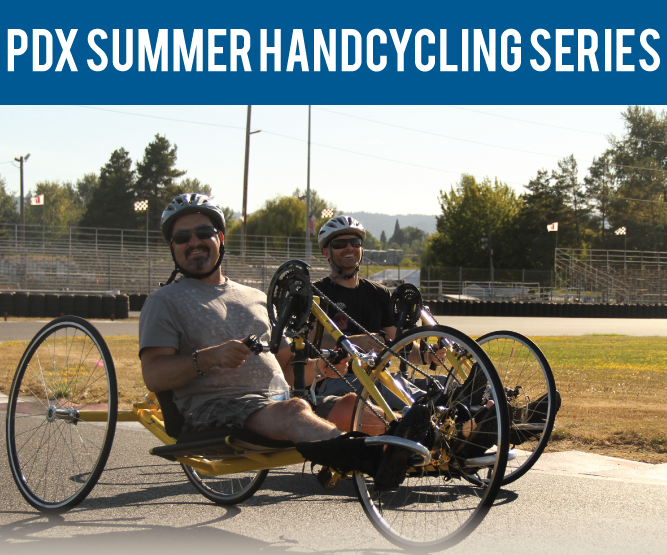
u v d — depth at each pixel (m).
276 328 3.20
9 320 24.14
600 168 76.44
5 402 6.95
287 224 64.50
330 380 4.12
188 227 3.45
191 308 3.36
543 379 4.33
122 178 77.88
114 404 3.59
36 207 110.31
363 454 2.81
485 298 50.16
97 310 26.98
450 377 3.70
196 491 4.16
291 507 3.83
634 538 3.26
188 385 3.33
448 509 3.46
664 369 10.23
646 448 5.14
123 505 3.86
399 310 4.12
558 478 4.34
